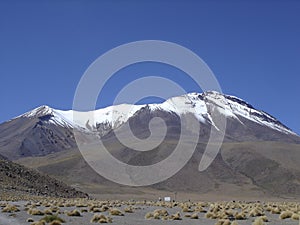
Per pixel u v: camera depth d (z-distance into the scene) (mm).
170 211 51781
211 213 41594
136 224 34875
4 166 112250
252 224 32875
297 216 38406
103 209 50812
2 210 46906
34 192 104125
